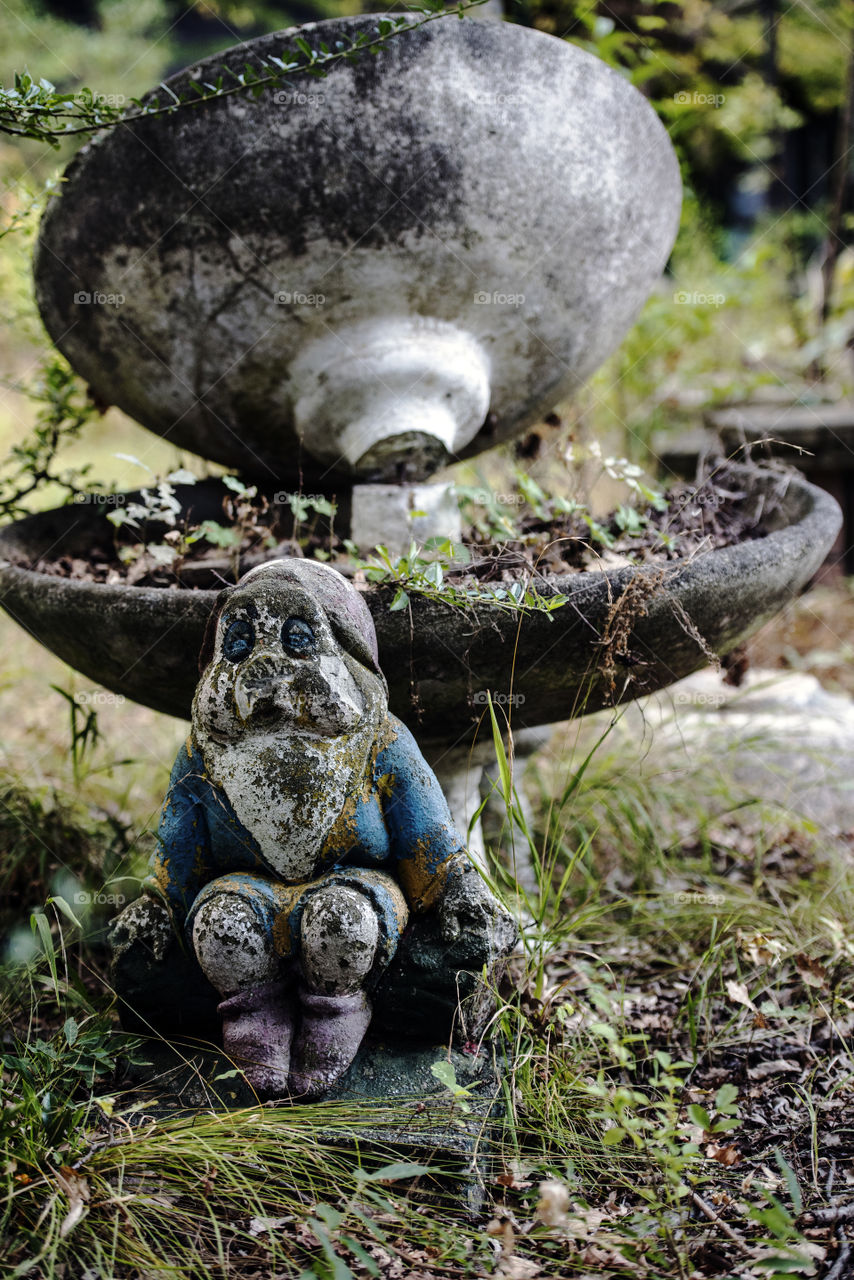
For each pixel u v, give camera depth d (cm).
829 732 186
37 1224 104
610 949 147
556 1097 118
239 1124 111
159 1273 104
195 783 119
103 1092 118
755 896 154
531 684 130
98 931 138
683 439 263
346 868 117
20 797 160
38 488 168
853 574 266
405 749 119
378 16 131
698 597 128
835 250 295
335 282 138
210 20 566
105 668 136
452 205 136
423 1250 108
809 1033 132
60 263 145
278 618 116
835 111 461
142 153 135
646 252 153
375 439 143
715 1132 119
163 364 147
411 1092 116
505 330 146
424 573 124
